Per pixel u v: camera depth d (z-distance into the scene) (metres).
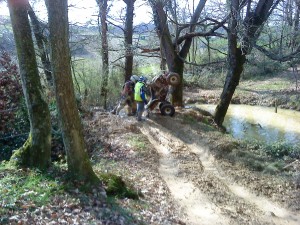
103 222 6.65
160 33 19.69
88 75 23.45
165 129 15.50
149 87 17.09
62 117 7.96
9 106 13.36
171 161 12.05
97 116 17.38
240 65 17.81
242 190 10.16
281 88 31.52
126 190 8.67
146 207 8.25
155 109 18.25
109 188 8.41
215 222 8.17
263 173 11.20
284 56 16.27
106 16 22.11
